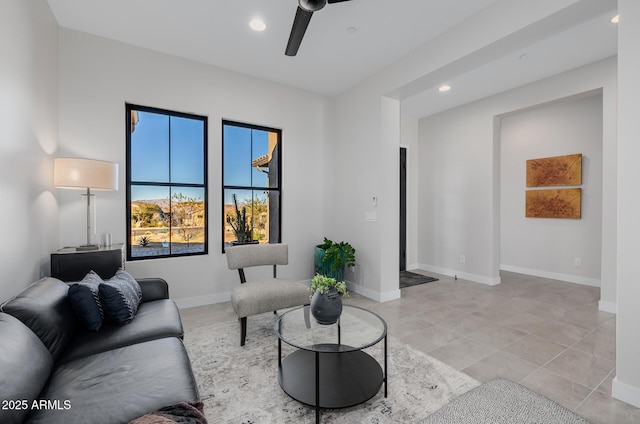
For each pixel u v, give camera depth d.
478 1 2.40
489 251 4.49
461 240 4.90
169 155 3.40
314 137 4.32
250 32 2.87
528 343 2.52
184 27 2.79
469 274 4.77
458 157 4.94
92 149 2.90
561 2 2.03
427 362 2.21
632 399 1.74
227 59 3.39
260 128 3.96
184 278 3.38
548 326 2.88
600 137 4.29
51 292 1.69
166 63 3.26
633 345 1.75
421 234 5.59
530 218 5.02
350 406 1.63
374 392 1.74
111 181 2.60
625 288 1.77
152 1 2.44
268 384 1.94
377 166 3.74
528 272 5.06
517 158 5.17
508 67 3.51
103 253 2.50
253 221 3.96
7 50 1.83
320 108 4.37
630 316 1.76
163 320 1.93
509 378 2.01
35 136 2.24
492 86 4.07
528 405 1.74
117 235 3.03
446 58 2.82
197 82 3.43
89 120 2.89
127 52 3.06
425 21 2.67
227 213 3.79
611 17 2.60
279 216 4.10
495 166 4.49
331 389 1.78
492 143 4.46
